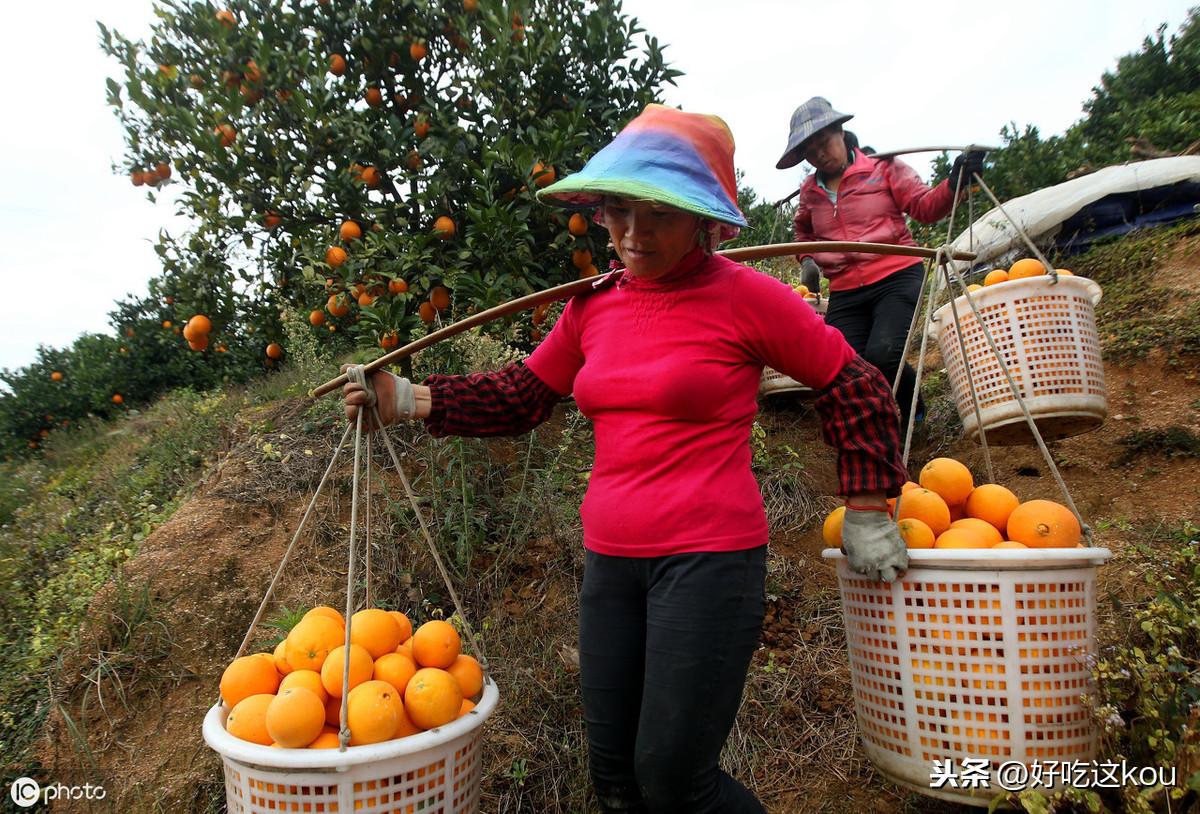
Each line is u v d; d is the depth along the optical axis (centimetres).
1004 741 180
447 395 205
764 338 167
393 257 348
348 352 554
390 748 167
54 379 912
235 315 403
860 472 175
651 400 165
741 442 172
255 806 171
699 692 157
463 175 362
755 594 167
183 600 307
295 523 341
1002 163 800
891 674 191
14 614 352
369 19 375
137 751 266
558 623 300
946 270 223
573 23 379
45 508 519
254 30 361
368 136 349
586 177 163
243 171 355
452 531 314
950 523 217
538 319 359
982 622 181
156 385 902
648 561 166
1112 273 504
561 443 385
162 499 448
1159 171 548
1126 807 178
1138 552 281
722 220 154
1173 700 184
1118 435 366
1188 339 391
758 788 245
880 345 361
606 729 175
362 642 194
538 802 247
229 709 192
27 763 263
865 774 243
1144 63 995
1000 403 313
